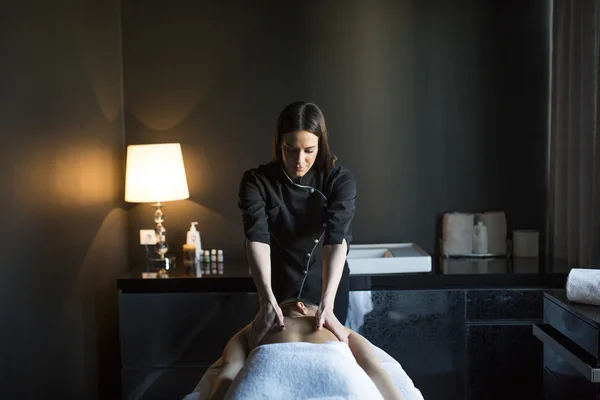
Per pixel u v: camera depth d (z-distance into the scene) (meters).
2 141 1.94
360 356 1.66
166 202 3.21
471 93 3.13
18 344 2.06
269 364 1.45
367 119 3.15
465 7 3.10
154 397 2.67
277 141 1.90
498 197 3.16
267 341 1.69
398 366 1.76
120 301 2.65
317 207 1.95
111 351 3.01
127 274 2.75
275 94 3.15
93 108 2.78
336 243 1.88
